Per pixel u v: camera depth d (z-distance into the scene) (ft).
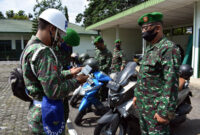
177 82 5.57
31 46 4.78
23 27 69.97
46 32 4.95
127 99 8.34
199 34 23.15
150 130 6.33
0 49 62.95
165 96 5.55
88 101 11.03
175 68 5.50
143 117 6.58
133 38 57.11
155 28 6.13
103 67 15.12
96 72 11.68
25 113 13.05
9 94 18.62
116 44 16.03
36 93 4.87
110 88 8.54
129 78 8.80
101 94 12.98
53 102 4.82
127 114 7.95
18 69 5.23
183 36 45.47
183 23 44.27
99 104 11.30
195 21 23.90
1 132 10.00
